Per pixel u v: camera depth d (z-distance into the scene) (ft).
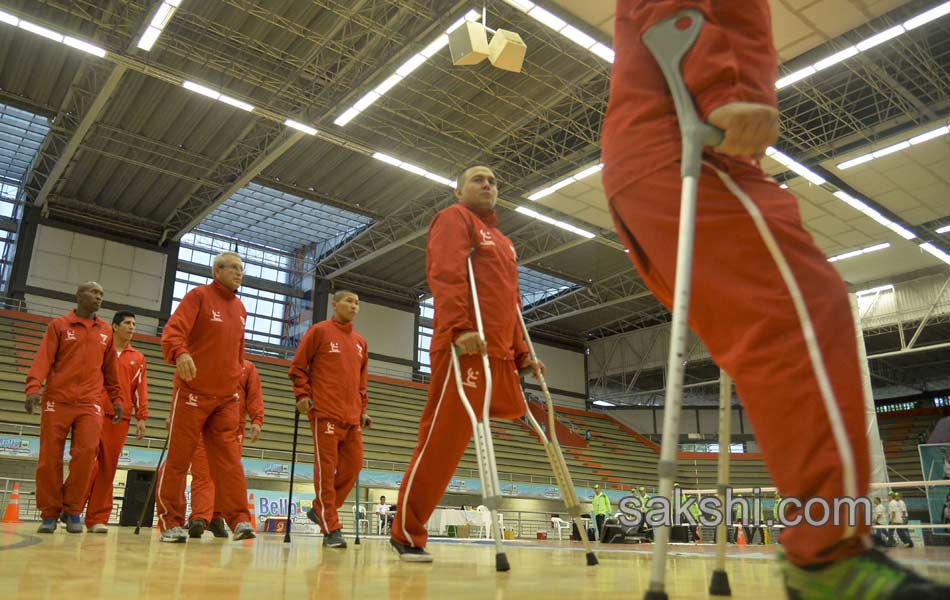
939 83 43.39
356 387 14.71
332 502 13.55
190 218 69.62
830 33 37.27
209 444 14.15
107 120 53.88
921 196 52.85
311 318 79.05
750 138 3.11
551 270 81.56
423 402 80.64
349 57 43.93
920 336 86.94
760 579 5.94
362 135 55.11
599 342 105.29
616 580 5.39
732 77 3.19
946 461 38.01
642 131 3.59
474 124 52.90
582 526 7.82
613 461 87.61
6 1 41.73
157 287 70.69
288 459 57.57
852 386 2.65
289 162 59.93
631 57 3.82
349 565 7.03
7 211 67.05
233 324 14.02
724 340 3.03
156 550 9.11
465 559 9.44
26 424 49.85
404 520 8.43
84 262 67.21
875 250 65.21
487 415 6.89
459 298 7.82
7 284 63.77
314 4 41.81
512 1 35.83
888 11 35.96
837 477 2.47
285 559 7.85
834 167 49.11
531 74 46.42
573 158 54.60
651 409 101.45
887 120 45.65
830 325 2.76
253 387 19.84
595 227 63.57
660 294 3.72
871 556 2.41
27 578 4.38
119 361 20.53
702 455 91.09
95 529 16.90
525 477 71.36
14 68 49.03
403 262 80.33
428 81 48.11
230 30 43.27
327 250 80.43
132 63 41.45
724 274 3.01
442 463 8.27
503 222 70.33
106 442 19.47
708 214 3.12
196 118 53.31
